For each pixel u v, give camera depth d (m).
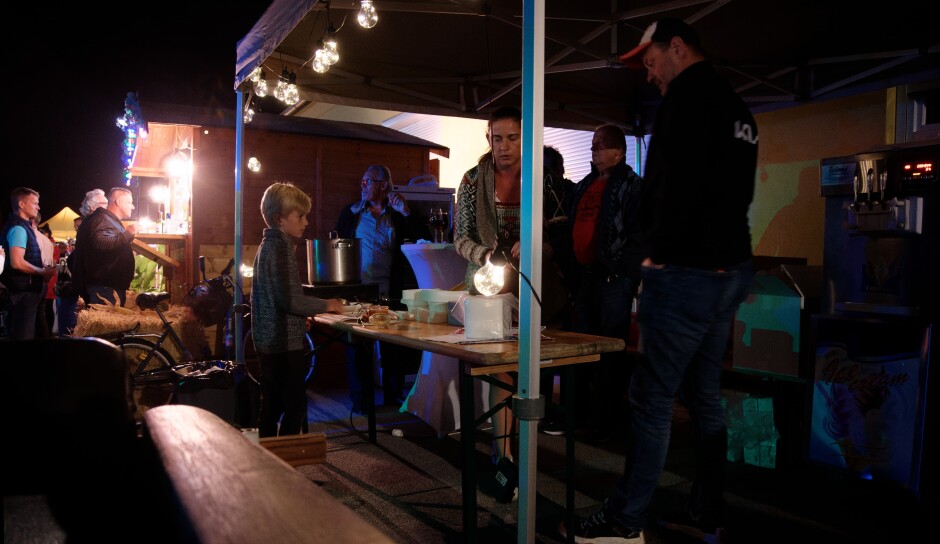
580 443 3.90
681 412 4.54
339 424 4.35
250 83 4.24
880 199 2.97
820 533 2.60
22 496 1.12
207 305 5.00
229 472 0.78
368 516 2.75
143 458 1.08
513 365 2.23
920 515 2.79
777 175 5.73
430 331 2.67
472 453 2.25
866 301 3.06
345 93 5.00
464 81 5.41
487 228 3.04
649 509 2.81
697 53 2.19
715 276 2.11
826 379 3.17
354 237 5.30
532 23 1.82
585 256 3.89
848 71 4.58
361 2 3.35
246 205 6.32
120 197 5.23
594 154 3.79
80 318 4.62
